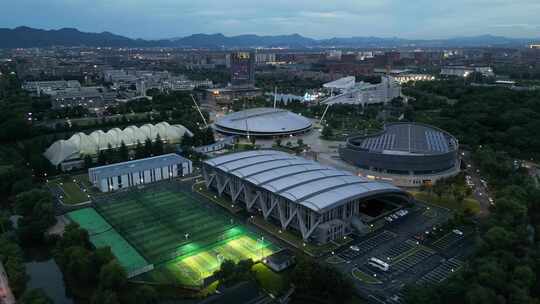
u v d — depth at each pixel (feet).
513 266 380.58
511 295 335.47
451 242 475.31
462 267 418.72
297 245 465.47
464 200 601.21
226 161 618.03
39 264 447.42
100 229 500.74
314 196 485.56
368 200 602.03
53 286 403.54
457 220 505.66
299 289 370.32
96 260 388.37
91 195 619.67
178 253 438.40
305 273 364.17
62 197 609.83
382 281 397.80
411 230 507.30
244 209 566.77
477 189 647.56
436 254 449.06
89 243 447.83
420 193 632.38
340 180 536.01
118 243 463.01
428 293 338.34
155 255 433.48
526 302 326.65
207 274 399.85
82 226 508.53
